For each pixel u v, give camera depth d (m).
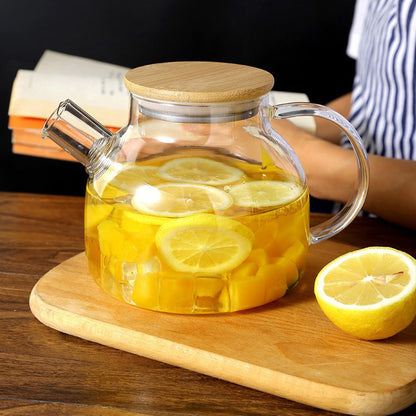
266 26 1.37
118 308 0.65
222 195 0.62
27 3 1.35
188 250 0.61
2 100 1.39
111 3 1.36
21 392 0.58
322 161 0.88
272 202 0.63
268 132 0.67
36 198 0.85
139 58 1.40
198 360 0.60
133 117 0.65
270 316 0.64
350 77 1.39
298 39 1.37
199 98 0.61
